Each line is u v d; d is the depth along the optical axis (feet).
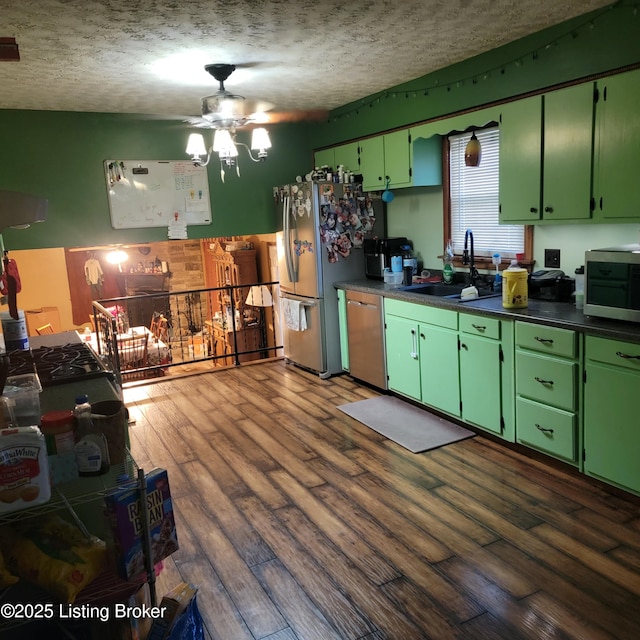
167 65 11.37
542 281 11.68
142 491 5.12
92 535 5.84
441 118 13.43
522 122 11.37
